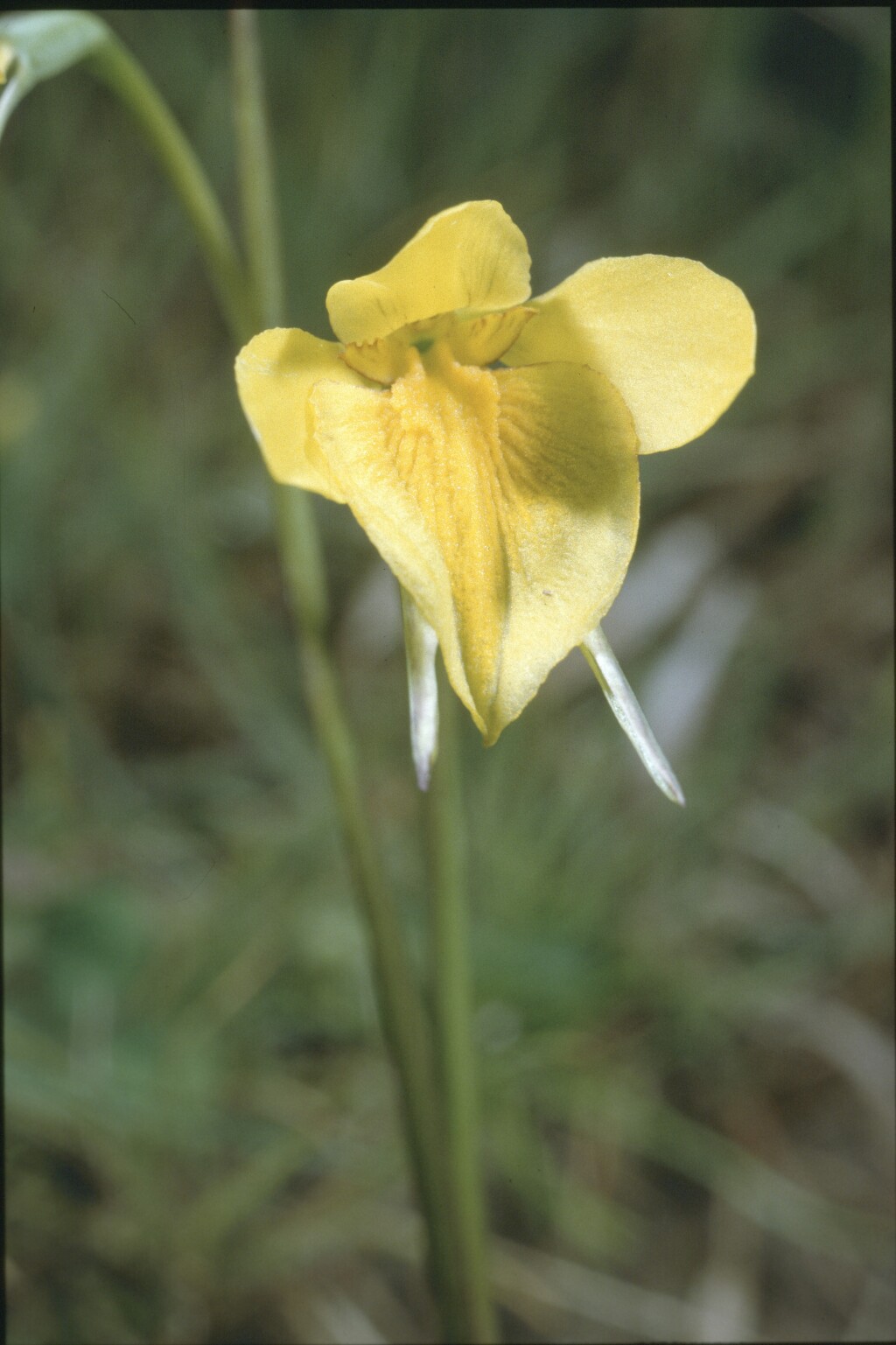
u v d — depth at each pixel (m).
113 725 0.32
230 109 0.37
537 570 0.19
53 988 0.26
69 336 0.34
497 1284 0.26
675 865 0.30
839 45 0.40
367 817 0.22
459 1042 0.22
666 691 0.32
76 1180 0.25
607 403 0.19
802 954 0.29
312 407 0.19
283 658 0.33
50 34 0.20
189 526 0.33
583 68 0.40
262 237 0.21
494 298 0.19
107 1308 0.25
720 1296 0.26
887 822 0.32
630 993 0.28
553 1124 0.27
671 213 0.39
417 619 0.19
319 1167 0.26
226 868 0.28
